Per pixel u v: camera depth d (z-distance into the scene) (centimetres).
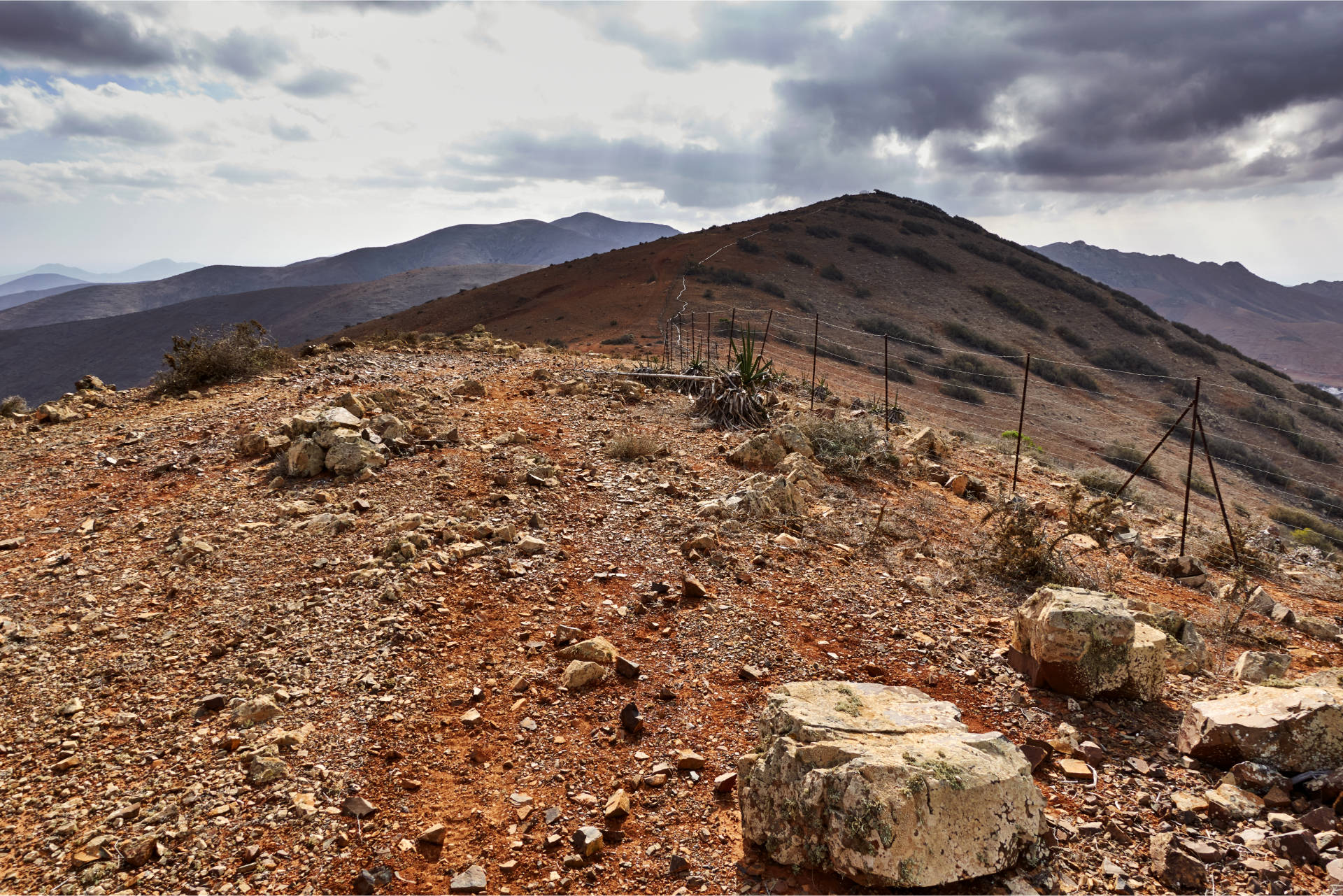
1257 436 4666
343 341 1862
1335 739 434
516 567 675
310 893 351
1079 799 427
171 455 953
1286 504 3159
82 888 348
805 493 946
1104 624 526
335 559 674
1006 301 7744
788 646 579
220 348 1410
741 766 405
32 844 372
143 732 459
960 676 559
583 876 366
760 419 1307
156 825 387
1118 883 358
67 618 583
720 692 519
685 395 1509
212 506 792
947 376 5197
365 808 401
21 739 448
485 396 1356
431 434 1026
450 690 509
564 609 620
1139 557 913
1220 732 458
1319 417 5431
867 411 1775
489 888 357
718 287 6956
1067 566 791
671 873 368
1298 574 946
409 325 8138
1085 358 6612
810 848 359
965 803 347
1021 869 362
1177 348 7038
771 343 4853
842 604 657
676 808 412
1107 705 528
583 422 1209
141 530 739
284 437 966
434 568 656
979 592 723
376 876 358
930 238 10050
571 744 462
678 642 577
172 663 528
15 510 793
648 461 1013
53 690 495
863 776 350
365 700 490
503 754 452
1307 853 372
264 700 476
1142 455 3559
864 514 913
